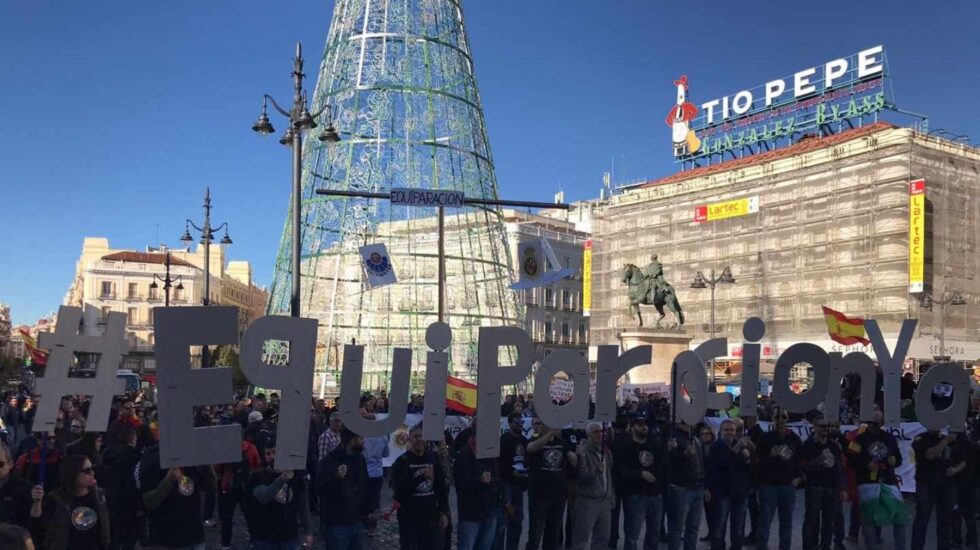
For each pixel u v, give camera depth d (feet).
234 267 518.37
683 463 43.52
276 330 33.71
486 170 125.29
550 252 79.71
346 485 35.12
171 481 31.12
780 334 239.09
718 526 44.14
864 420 48.01
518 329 39.37
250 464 46.91
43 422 35.40
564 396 91.81
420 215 120.26
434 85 120.98
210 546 49.80
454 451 50.96
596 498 41.32
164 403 31.60
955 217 228.43
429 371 38.27
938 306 219.61
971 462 47.65
